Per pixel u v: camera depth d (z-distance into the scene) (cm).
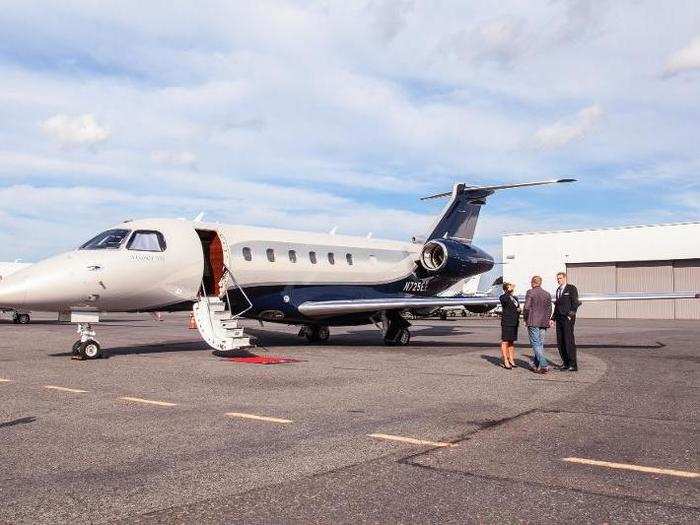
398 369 1270
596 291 5088
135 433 685
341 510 452
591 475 537
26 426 720
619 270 5003
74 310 1423
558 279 1316
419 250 2330
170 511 448
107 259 1430
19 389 989
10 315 4112
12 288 1314
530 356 1564
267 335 2322
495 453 606
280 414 792
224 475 532
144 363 1352
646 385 1063
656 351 1738
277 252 1823
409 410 821
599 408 843
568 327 1269
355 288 2027
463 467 559
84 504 461
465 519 437
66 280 1364
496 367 1321
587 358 1531
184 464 565
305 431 696
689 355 1616
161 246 1529
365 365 1339
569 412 813
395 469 552
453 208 2422
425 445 636
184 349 1708
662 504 467
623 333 2712
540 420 761
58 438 662
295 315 1848
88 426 720
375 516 441
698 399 920
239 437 667
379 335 2400
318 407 841
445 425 730
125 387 1012
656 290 4844
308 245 1930
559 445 638
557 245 5234
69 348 1747
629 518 439
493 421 754
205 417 772
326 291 1927
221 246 1695
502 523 430
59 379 1102
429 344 1975
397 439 660
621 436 678
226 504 462
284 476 531
